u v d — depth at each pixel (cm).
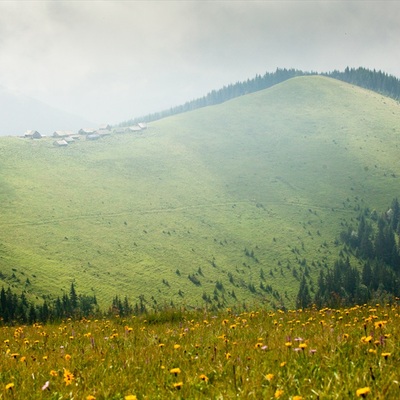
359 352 550
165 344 772
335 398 400
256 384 460
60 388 514
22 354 758
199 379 508
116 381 525
